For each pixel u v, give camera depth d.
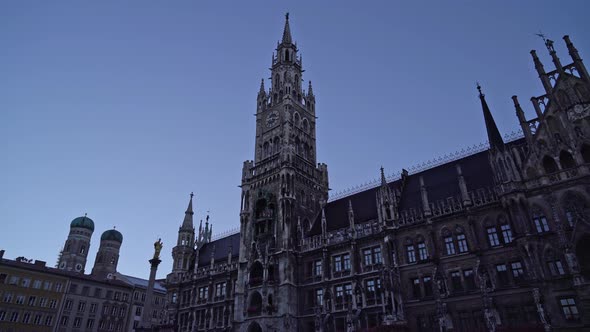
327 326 56.09
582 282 36.66
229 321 70.19
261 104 85.88
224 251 85.25
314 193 75.44
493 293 43.84
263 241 68.25
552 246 40.34
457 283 47.12
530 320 40.88
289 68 85.75
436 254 49.75
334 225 66.12
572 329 36.56
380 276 51.44
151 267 72.25
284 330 57.84
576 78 45.59
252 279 65.69
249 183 76.44
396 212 56.28
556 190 42.28
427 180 60.78
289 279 61.66
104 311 107.69
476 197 50.62
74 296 103.06
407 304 49.72
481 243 47.00
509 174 45.25
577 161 41.97
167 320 81.25
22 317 92.88
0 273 92.12
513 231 43.84
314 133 84.25
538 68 48.06
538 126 46.25
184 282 83.19
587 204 40.03
